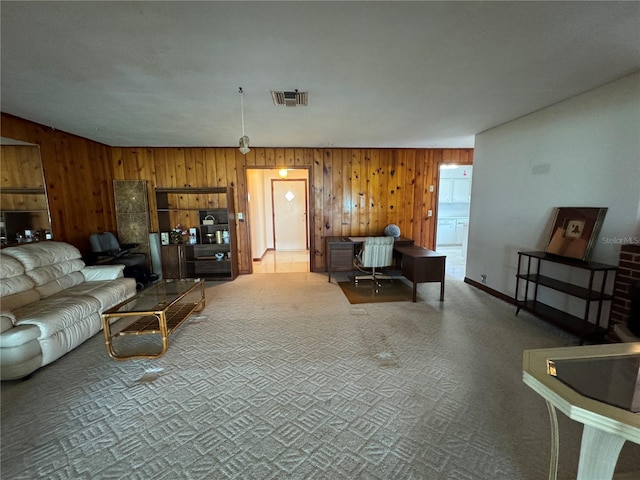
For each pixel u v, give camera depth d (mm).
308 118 3484
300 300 4082
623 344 1392
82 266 3662
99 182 4758
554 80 2461
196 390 2137
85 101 2828
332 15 1545
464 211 8125
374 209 5660
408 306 3811
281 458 1559
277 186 7820
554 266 3152
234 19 1573
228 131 4098
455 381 2213
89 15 1516
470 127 3996
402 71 2246
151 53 1933
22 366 2205
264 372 2355
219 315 3557
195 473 1474
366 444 1644
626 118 2430
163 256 5129
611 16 1562
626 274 2381
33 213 3621
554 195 3133
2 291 2602
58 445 1649
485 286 4348
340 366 2430
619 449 1082
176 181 5270
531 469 1478
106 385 2203
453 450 1598
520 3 1454
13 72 2188
